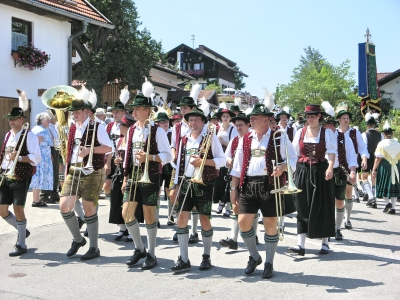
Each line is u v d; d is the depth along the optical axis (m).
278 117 9.42
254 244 5.57
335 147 6.40
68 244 7.00
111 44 23.59
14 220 6.58
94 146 6.09
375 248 6.95
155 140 5.78
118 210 7.09
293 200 6.19
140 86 23.72
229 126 8.76
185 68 61.41
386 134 10.31
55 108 6.23
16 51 14.56
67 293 4.95
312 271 5.69
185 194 5.64
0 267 5.89
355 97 41.34
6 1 14.00
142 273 5.62
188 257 6.20
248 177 5.37
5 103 14.52
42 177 9.73
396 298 4.71
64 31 16.80
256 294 4.86
